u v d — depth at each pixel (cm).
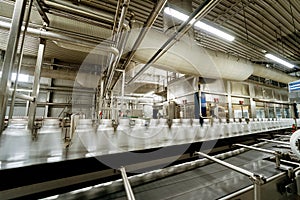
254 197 62
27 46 283
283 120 240
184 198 59
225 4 192
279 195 71
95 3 134
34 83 133
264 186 65
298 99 276
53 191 66
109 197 60
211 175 81
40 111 362
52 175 65
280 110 531
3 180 55
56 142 72
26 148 65
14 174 57
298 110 505
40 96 367
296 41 298
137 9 188
